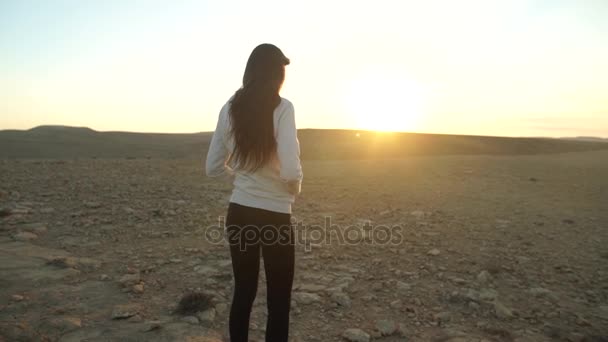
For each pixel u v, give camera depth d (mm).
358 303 3793
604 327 3475
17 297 3551
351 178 13180
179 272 4410
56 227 5996
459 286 4242
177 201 8031
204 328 3209
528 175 14195
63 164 13859
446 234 6227
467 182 12328
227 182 10938
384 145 35719
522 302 3922
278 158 2322
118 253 4996
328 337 3197
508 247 5621
